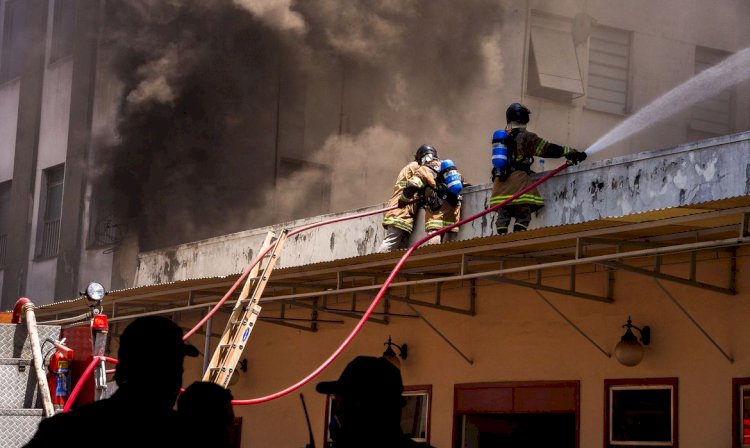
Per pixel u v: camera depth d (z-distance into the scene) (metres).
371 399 4.96
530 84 36.16
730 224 11.02
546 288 12.80
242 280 15.35
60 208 35.75
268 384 18.83
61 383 11.34
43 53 37.44
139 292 17.47
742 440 11.45
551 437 14.55
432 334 15.70
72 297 33.09
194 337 20.48
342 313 16.48
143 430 5.08
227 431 6.22
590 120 35.94
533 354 14.06
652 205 13.08
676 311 12.39
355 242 18.23
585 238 11.49
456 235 15.57
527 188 13.50
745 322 11.62
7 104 38.69
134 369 5.19
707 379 11.92
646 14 36.66
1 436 10.61
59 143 35.94
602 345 13.16
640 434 12.60
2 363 11.50
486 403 14.61
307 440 17.58
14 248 36.66
